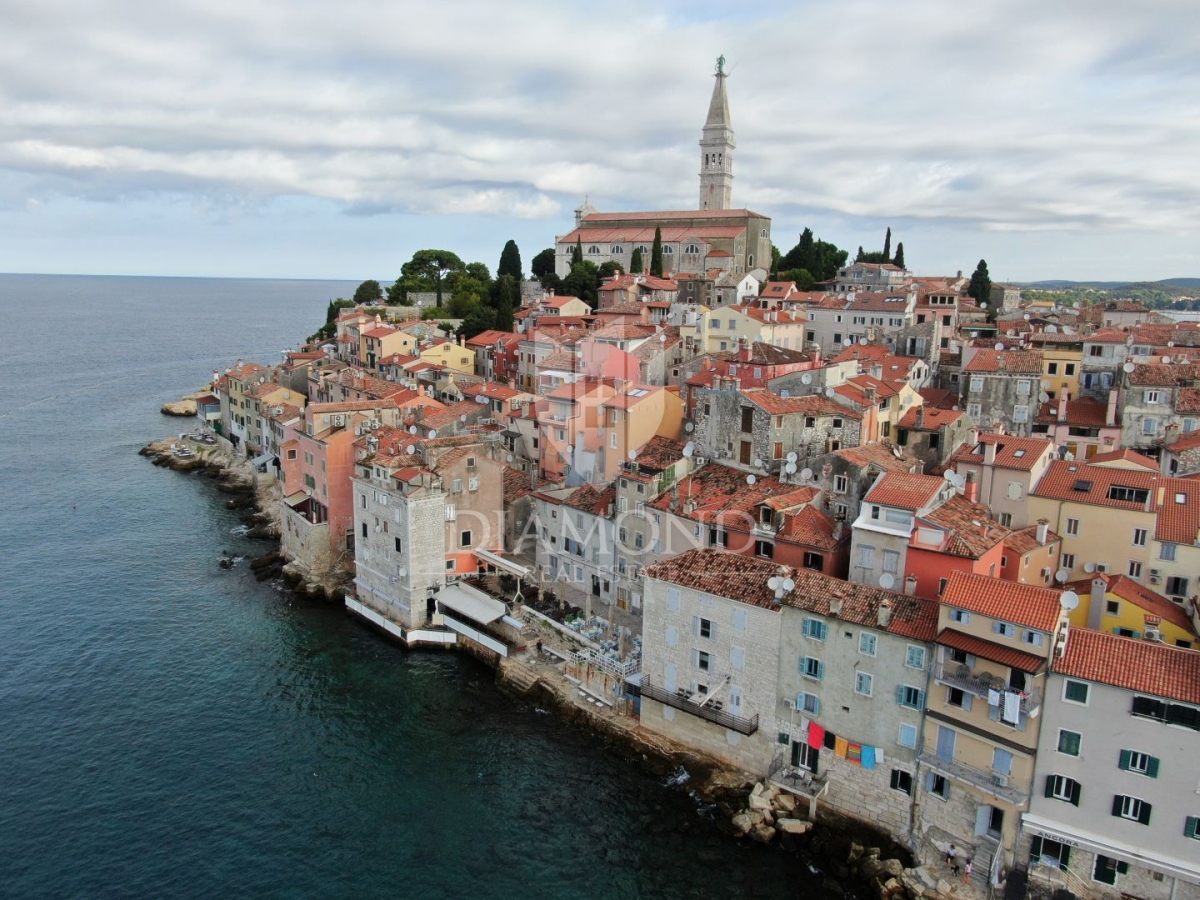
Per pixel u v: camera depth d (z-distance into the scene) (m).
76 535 126.19
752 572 69.12
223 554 119.19
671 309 164.75
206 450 171.88
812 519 72.44
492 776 71.62
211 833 65.19
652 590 72.88
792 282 185.62
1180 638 63.88
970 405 103.81
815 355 107.44
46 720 79.00
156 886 60.16
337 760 73.88
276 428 143.38
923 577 64.31
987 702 55.72
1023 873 55.22
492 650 88.00
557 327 163.12
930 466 94.69
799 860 61.59
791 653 64.94
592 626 86.88
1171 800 50.56
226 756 74.25
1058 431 98.81
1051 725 53.66
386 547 96.00
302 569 109.75
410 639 92.69
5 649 91.62
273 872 61.56
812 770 65.50
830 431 87.50
